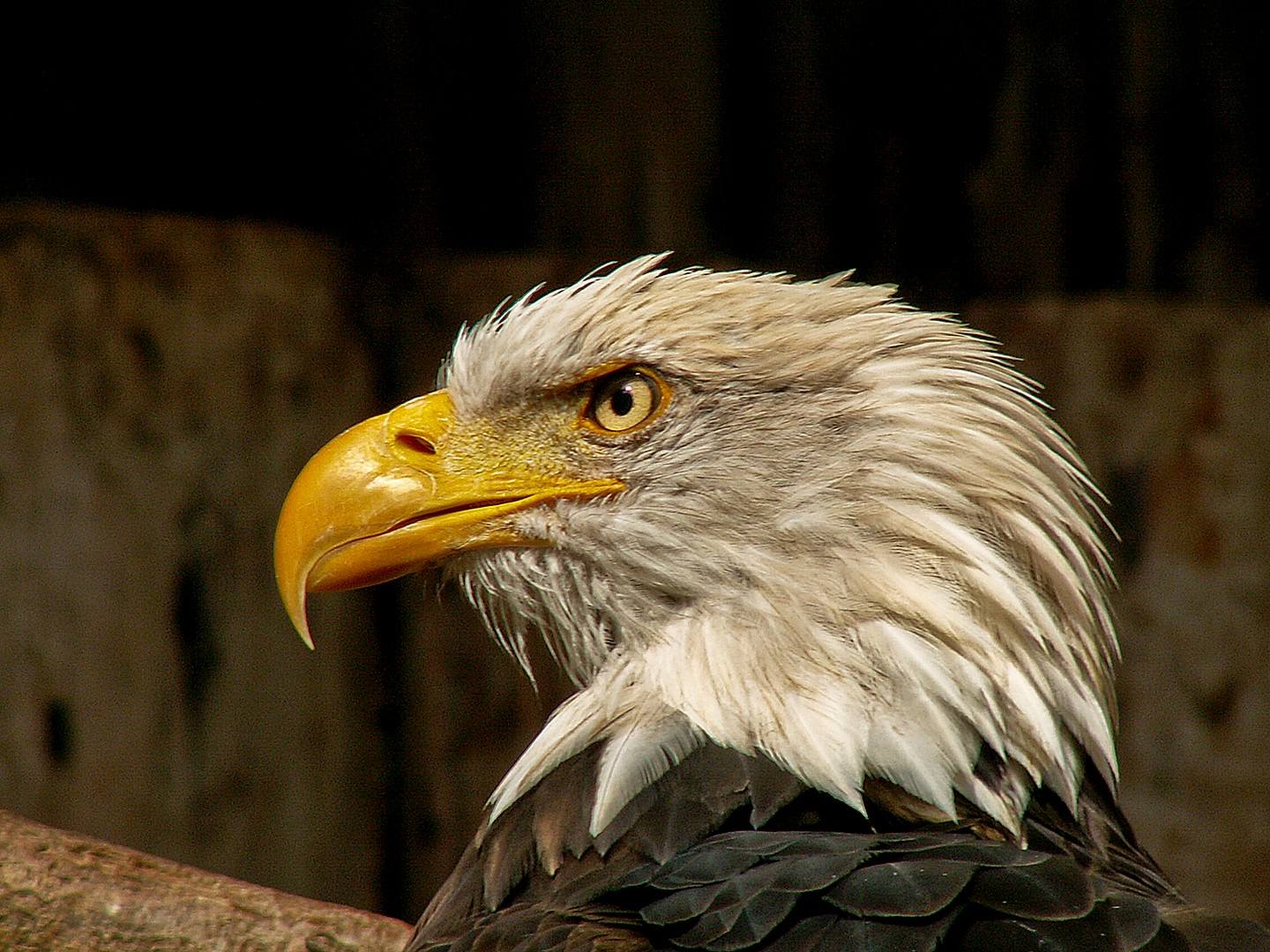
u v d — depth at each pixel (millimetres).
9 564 11688
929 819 5043
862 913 4281
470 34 14180
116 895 5754
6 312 11859
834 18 14164
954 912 4262
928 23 14180
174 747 12336
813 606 5270
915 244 14344
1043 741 5117
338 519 5957
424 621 13734
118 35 13484
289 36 14062
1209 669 12484
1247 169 14023
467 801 13562
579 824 5191
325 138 14242
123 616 12125
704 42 14055
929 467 5324
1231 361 12633
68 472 11969
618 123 14086
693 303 5672
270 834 12828
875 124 14266
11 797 11609
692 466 5559
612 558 5656
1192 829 12445
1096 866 5090
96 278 12242
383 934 5941
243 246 13031
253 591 12898
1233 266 14016
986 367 5602
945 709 5074
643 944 4461
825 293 5684
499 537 5852
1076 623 5328
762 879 4469
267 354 13047
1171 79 14039
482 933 4727
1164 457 12672
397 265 14141
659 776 5137
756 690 5219
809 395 5488
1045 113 14164
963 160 14266
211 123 13875
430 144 14250
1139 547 12688
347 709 13570
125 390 12258
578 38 14102
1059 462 5543
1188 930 4496
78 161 13422
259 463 12961
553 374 5785
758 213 14242
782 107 14203
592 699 5594
